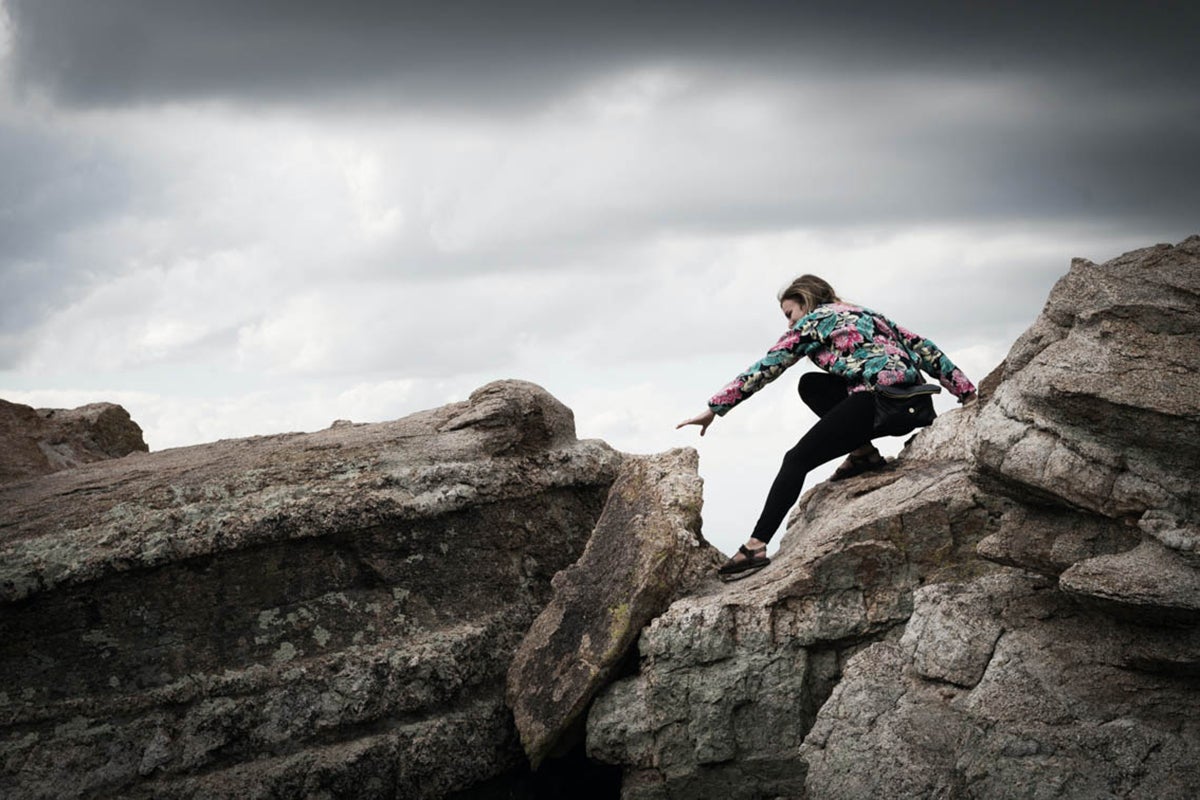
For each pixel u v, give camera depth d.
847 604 6.02
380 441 7.25
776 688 5.95
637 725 6.15
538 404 7.68
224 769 6.11
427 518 6.88
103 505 6.53
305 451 7.13
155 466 7.34
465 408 7.69
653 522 6.67
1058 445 5.09
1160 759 4.56
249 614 6.40
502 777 6.75
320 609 6.55
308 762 6.15
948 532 5.98
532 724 6.45
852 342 6.55
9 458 9.01
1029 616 5.29
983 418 5.43
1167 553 4.75
